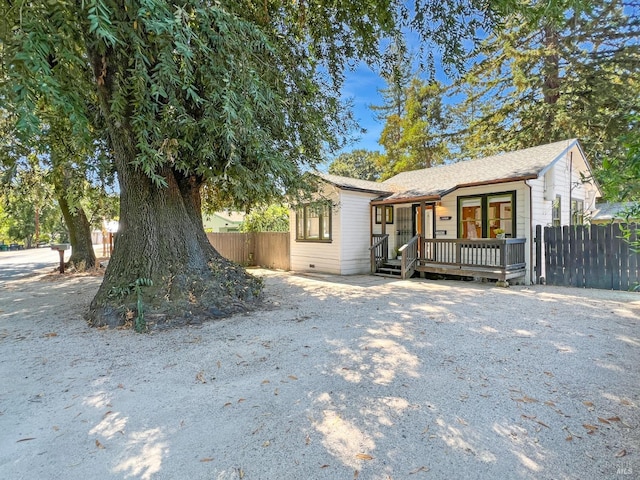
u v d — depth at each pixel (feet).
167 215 20.56
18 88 8.59
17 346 14.88
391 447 7.70
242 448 7.73
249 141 16.38
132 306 17.98
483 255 33.14
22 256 79.77
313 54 22.74
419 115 76.59
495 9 14.42
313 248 43.55
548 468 7.00
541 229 31.17
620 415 8.93
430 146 75.97
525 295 25.70
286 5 20.49
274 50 16.16
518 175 30.19
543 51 49.16
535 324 17.57
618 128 42.96
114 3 10.44
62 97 9.75
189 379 11.41
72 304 24.08
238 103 14.10
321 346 14.43
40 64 8.63
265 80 18.07
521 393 10.17
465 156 72.49
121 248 19.85
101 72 13.98
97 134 19.65
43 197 42.68
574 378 11.14
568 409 9.25
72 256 44.47
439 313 20.15
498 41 51.42
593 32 45.93
